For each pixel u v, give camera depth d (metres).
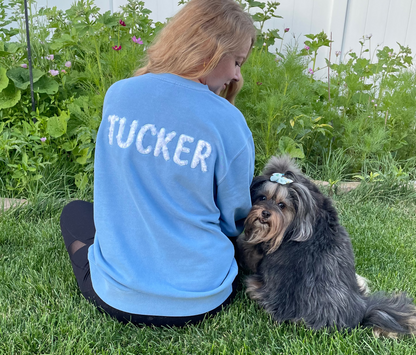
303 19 5.20
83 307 1.92
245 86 3.70
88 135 3.19
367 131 4.08
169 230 1.49
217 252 1.61
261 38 4.57
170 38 1.46
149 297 1.61
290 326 1.88
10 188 3.00
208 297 1.67
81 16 3.88
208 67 1.45
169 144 1.39
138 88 1.42
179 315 1.68
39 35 3.99
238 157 1.46
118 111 1.43
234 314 1.94
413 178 3.87
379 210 3.28
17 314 1.90
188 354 1.73
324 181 3.59
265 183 1.88
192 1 1.49
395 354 1.71
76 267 1.88
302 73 4.13
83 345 1.71
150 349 1.72
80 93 3.84
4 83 3.28
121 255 1.53
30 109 3.60
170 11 5.11
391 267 2.49
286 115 3.59
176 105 1.39
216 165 1.43
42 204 2.97
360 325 1.89
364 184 3.55
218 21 1.43
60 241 2.56
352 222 3.07
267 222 1.80
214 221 1.58
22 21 4.07
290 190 1.80
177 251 1.53
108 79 3.64
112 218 1.52
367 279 2.29
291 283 1.82
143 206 1.45
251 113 3.74
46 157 3.22
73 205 2.10
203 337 1.79
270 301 1.89
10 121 3.41
